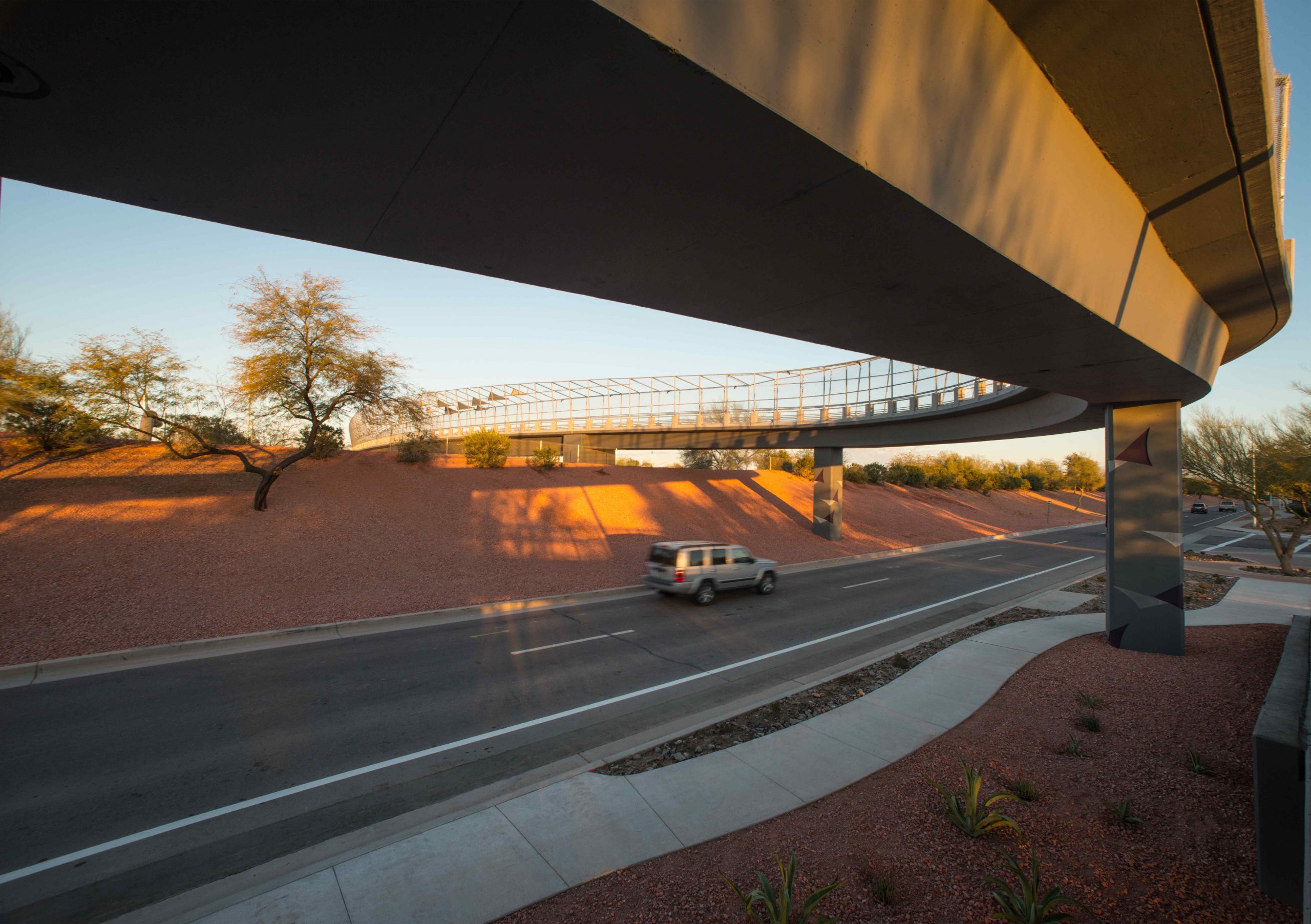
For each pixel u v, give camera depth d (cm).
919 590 1997
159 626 1241
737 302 537
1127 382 963
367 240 404
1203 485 2584
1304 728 463
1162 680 977
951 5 372
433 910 448
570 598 1723
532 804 607
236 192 330
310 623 1335
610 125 275
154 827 586
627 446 4506
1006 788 624
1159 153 539
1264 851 446
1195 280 825
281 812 615
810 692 951
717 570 1725
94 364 1820
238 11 195
